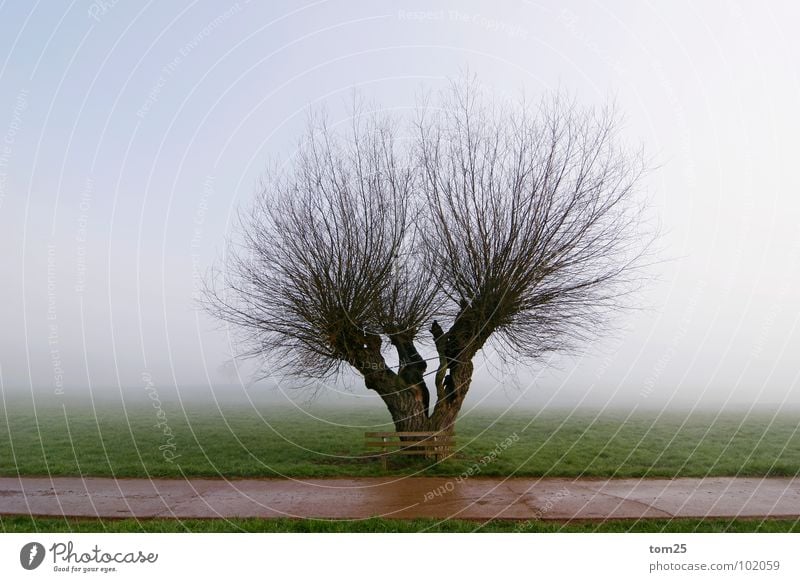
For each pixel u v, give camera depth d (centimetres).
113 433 2386
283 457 1853
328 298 1775
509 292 1756
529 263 1758
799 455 1858
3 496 1315
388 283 1806
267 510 1211
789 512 1206
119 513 1176
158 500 1290
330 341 1816
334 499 1320
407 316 1845
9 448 1947
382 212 1820
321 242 1792
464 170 1797
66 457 1773
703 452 1911
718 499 1315
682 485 1477
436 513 1194
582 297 1864
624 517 1159
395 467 1728
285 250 1834
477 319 1800
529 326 1861
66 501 1271
